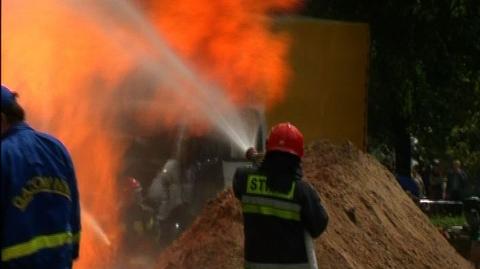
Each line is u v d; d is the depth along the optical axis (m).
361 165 18.70
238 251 14.48
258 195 11.51
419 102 32.56
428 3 30.81
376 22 31.36
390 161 36.44
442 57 31.98
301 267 11.38
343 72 24.06
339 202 16.64
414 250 17.16
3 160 7.60
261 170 11.62
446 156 43.09
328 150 18.59
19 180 7.60
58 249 7.70
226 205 15.35
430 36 31.48
